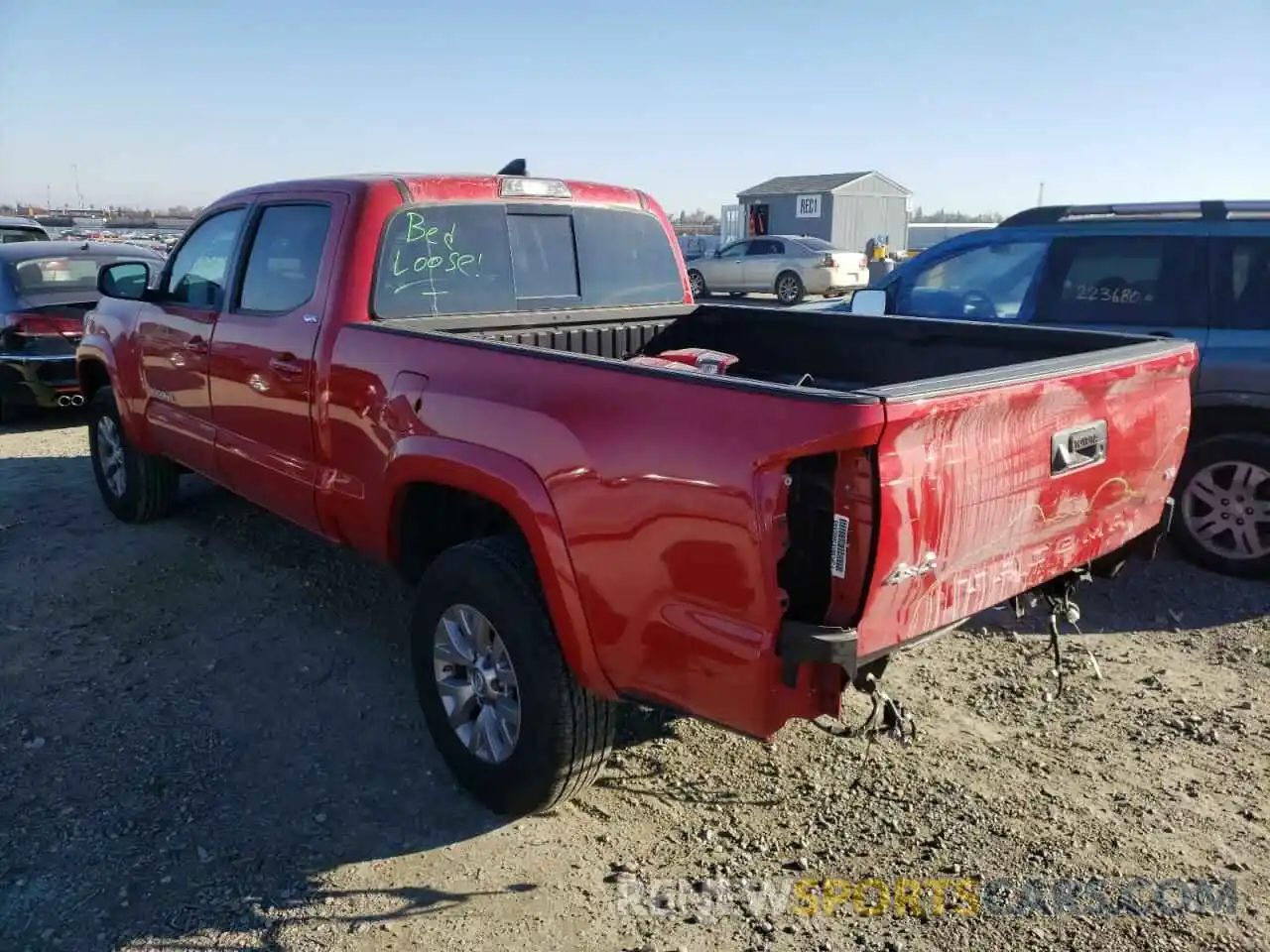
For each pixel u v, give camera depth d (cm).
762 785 367
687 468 270
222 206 512
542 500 307
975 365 428
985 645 482
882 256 2758
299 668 453
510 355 328
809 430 246
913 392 252
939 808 353
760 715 263
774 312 494
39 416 1015
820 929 295
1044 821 346
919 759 383
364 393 388
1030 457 293
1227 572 560
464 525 398
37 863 321
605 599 295
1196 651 477
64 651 466
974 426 272
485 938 292
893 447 249
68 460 820
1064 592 343
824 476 253
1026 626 503
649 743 394
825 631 252
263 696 429
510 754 337
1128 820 347
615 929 296
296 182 456
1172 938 291
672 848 332
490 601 329
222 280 495
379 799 359
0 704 417
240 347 465
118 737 395
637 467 282
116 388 595
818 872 320
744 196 4397
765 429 254
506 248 462
